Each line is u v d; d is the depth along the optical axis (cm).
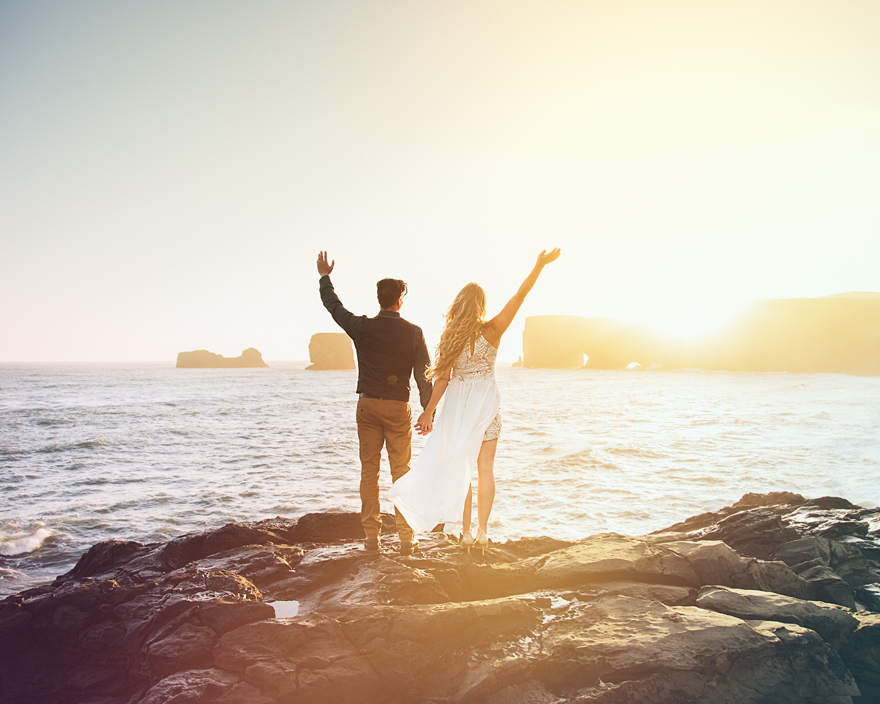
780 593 441
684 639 342
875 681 384
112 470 1728
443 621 341
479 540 443
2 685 350
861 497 1188
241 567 423
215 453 2075
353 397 5822
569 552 451
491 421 407
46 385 8569
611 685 320
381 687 317
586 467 1650
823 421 2714
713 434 2372
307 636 327
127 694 346
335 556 424
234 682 302
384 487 1450
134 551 519
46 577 850
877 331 10512
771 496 749
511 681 317
